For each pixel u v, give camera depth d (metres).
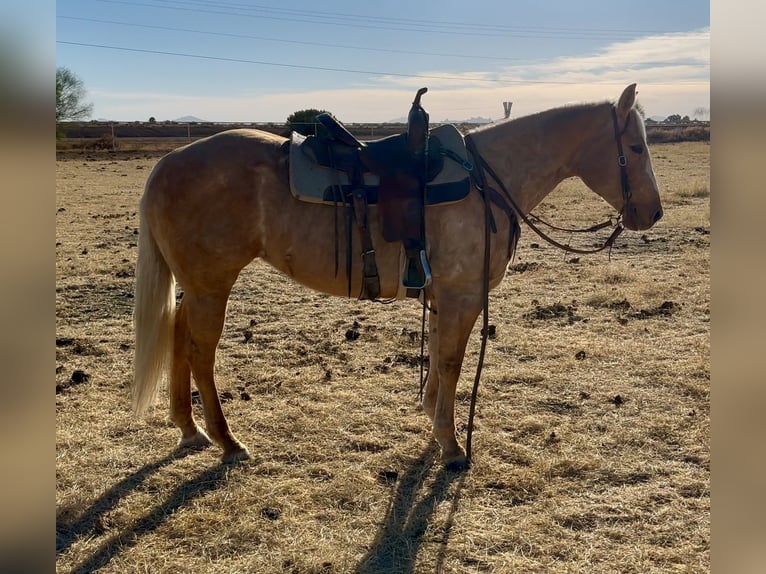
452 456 3.77
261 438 4.10
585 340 5.82
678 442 4.01
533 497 3.46
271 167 3.64
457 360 3.72
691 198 14.58
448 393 3.75
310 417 4.38
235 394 4.75
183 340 3.92
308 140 3.68
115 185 18.38
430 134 3.72
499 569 2.88
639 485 3.54
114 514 3.28
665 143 35.44
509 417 4.36
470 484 3.58
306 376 5.07
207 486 3.57
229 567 2.90
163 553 2.99
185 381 3.97
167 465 3.79
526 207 3.94
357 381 4.99
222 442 3.85
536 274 8.31
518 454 3.88
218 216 3.60
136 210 13.74
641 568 2.88
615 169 3.83
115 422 4.29
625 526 3.18
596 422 4.27
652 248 9.78
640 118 3.77
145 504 3.38
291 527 3.19
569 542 3.07
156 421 4.36
